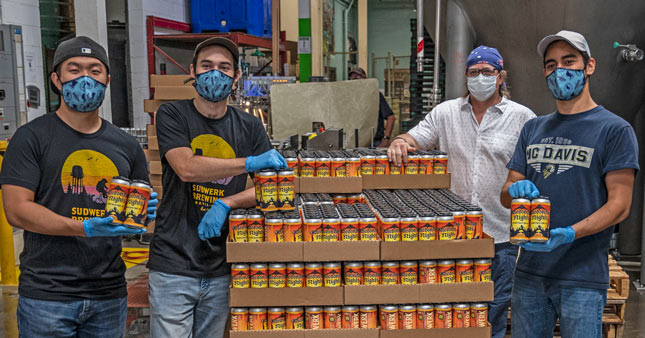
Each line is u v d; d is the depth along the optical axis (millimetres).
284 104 5699
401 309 2334
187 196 2256
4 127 6160
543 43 2250
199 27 8195
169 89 4031
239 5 8016
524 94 6180
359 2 11703
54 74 2021
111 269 2105
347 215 2334
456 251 2311
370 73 18547
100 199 2064
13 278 5141
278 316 2309
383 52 18516
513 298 2422
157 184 4406
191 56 8633
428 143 3338
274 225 2258
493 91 3008
